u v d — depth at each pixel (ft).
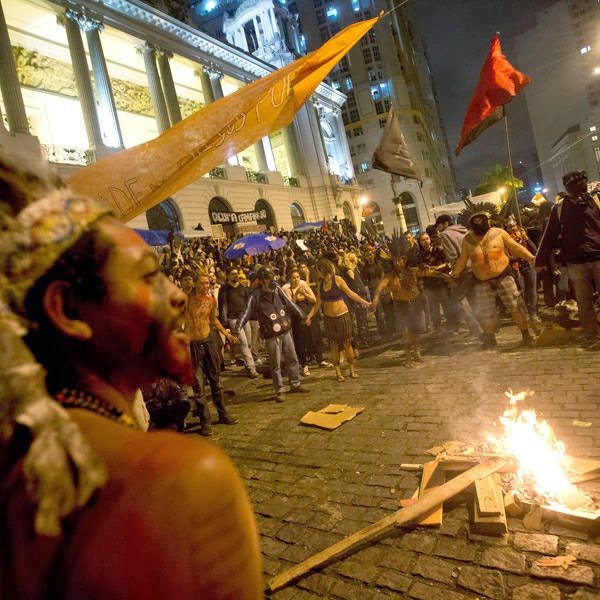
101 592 1.28
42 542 1.35
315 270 31.73
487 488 8.07
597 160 220.43
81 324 1.54
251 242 41.14
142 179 6.54
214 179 87.61
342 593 6.85
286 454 12.58
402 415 13.78
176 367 1.72
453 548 7.29
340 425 13.89
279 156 126.93
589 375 13.97
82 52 69.10
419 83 262.26
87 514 1.32
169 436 1.54
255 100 6.91
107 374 1.67
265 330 18.15
